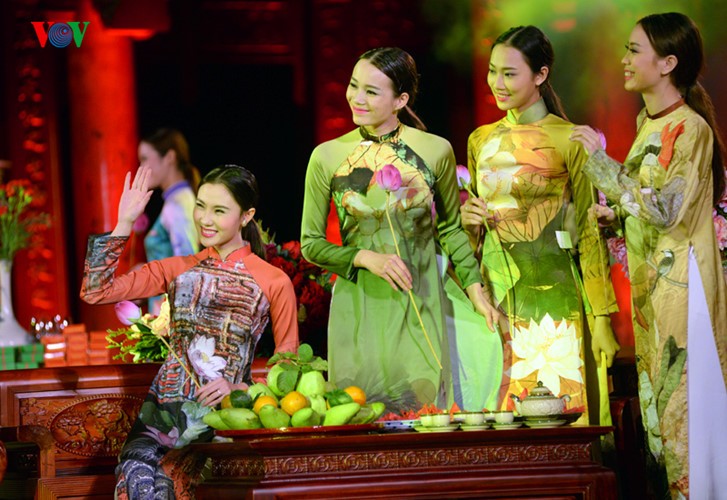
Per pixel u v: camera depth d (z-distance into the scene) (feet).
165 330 31.12
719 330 27.17
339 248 28.58
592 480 22.26
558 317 29.27
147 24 61.31
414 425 23.68
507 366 29.43
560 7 60.59
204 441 26.61
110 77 62.03
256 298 27.68
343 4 67.05
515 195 29.22
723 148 28.45
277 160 73.61
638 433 31.81
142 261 61.05
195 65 69.62
